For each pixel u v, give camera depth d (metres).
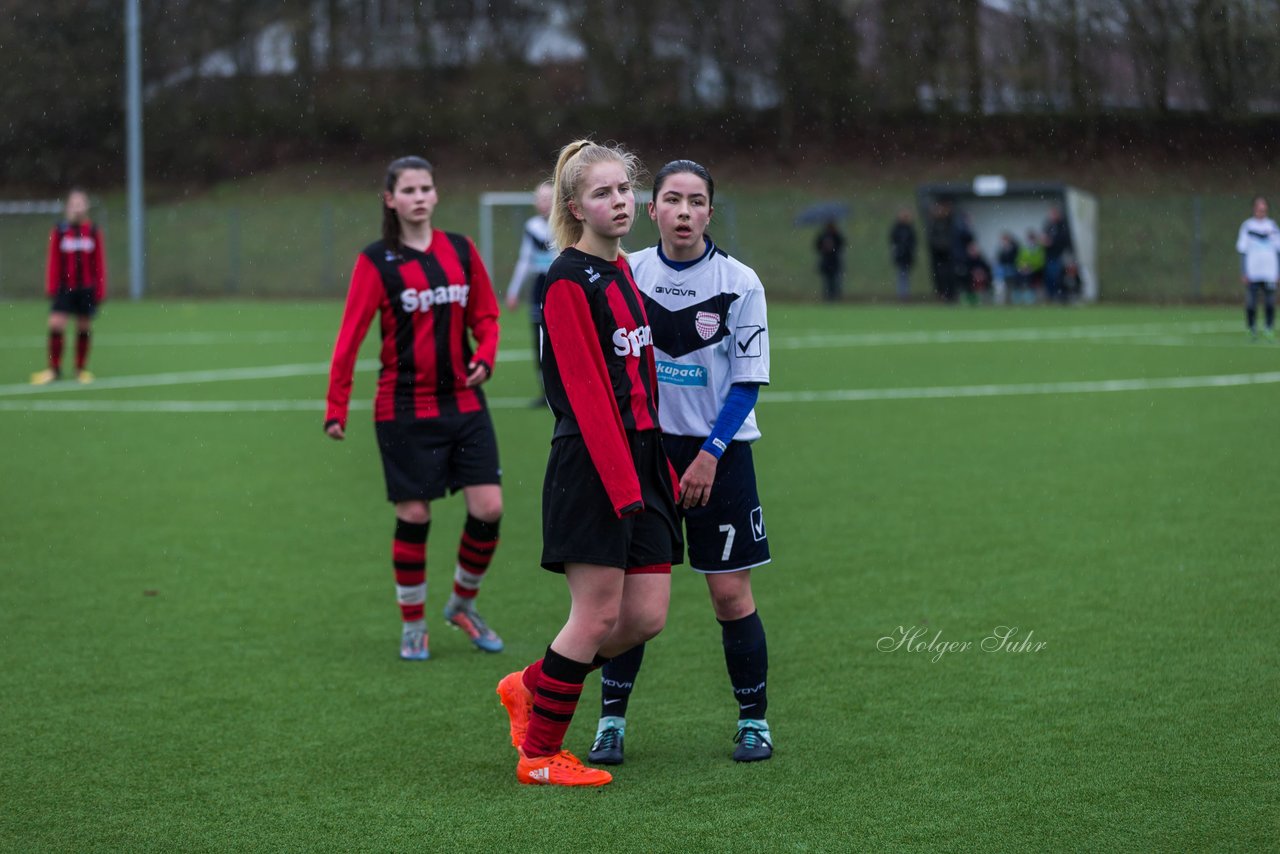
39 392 53.47
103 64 153.12
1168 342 70.62
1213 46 117.19
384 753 15.48
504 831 13.10
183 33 156.12
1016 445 37.50
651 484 14.08
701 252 15.07
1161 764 14.42
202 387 55.03
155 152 154.25
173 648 19.89
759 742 15.02
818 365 61.44
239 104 157.00
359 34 160.38
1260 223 70.31
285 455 38.28
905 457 35.91
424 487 19.41
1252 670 17.64
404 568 19.45
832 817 13.23
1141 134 122.50
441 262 19.73
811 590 22.53
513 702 15.00
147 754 15.46
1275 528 26.19
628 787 14.22
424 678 18.52
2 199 151.25
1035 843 12.50
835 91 145.75
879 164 141.50
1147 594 21.61
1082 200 110.25
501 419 44.56
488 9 160.75
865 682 17.64
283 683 18.25
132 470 35.66
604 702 15.28
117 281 131.62
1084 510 28.41
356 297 19.48
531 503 30.95
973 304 109.31
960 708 16.48
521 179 152.50
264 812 13.71
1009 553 24.77
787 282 123.69
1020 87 134.00
